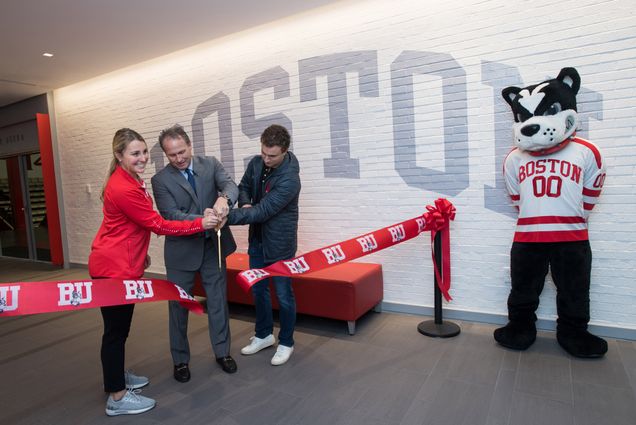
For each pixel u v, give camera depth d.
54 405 2.29
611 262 2.72
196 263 2.42
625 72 2.57
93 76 5.05
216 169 2.58
